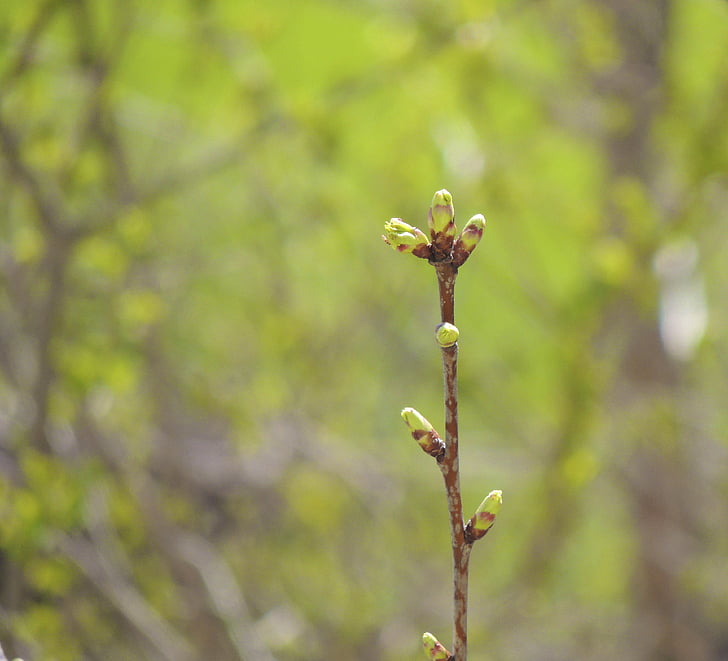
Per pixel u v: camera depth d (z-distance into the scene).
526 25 5.08
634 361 5.18
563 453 4.18
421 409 5.38
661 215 4.73
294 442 4.42
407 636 4.41
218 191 4.49
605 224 4.59
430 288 5.11
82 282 3.60
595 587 5.94
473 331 5.41
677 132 4.47
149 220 3.80
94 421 3.32
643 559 5.41
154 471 3.98
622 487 5.36
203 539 4.03
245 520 4.43
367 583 4.51
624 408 4.74
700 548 5.27
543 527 4.34
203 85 4.33
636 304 4.42
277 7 4.52
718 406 5.62
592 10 4.73
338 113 4.19
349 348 5.00
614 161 5.07
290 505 4.45
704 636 5.80
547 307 4.52
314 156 4.15
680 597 5.43
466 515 5.07
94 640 3.22
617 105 4.87
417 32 4.12
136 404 3.87
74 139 3.32
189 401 4.27
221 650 3.56
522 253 4.73
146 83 4.75
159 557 3.63
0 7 3.18
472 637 4.38
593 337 4.53
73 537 3.16
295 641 4.12
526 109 5.15
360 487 4.51
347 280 4.89
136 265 3.76
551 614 4.82
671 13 4.74
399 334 5.07
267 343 4.37
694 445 5.48
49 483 2.86
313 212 4.48
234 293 4.64
